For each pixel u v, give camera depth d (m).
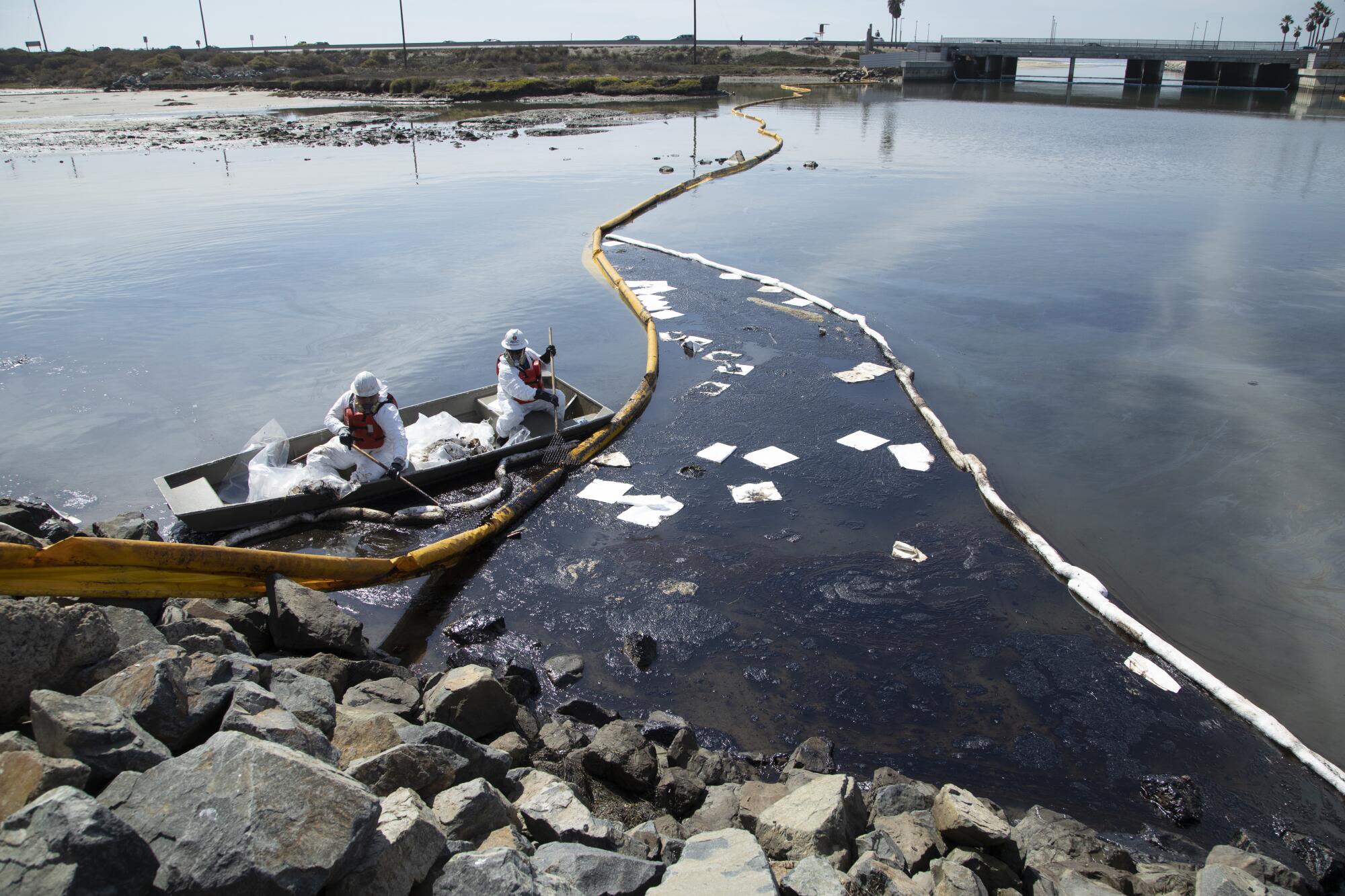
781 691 6.42
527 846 4.14
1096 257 18.06
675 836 4.76
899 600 7.41
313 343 13.62
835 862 4.17
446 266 18.06
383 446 8.93
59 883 2.74
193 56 91.75
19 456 9.93
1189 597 7.52
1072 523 8.62
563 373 12.58
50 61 85.31
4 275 17.14
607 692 6.43
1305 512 8.73
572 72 78.31
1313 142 35.03
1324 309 14.61
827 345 13.52
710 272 17.61
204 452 10.12
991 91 68.38
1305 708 6.31
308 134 40.81
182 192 25.95
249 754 3.38
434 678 6.16
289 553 7.37
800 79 78.69
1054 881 4.45
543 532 8.49
